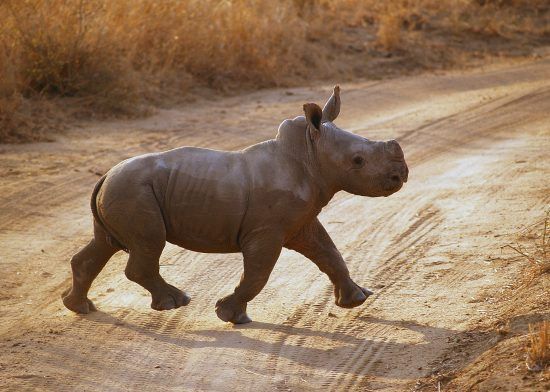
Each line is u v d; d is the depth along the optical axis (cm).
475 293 1644
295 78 4403
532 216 2100
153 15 4053
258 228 1480
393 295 1694
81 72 3556
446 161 2820
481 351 1366
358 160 1461
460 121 3419
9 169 2722
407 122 3428
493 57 5069
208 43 4162
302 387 1325
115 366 1421
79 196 2480
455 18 5488
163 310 1620
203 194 1480
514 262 1781
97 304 1709
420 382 1306
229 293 1758
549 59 4969
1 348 1498
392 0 5625
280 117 3572
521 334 1380
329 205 2395
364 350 1447
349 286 1587
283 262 1930
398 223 2188
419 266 1844
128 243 1513
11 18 3528
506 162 2717
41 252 2038
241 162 1499
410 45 5056
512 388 1211
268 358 1430
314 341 1495
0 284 1833
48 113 3325
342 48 4897
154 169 1495
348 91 4159
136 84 3644
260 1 4744
